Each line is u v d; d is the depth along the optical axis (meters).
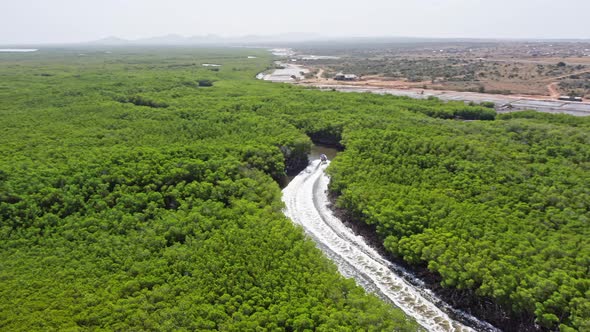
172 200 65.75
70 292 44.00
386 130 89.00
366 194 64.56
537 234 51.88
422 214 58.44
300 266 48.56
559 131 83.00
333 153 99.69
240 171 73.12
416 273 54.00
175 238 55.94
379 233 59.56
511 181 64.31
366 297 44.81
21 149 80.50
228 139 89.69
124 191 64.81
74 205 61.00
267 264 49.09
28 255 51.00
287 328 41.03
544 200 58.25
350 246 61.44
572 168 67.06
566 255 46.81
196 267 48.78
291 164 89.94
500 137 83.19
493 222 54.78
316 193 78.75
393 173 70.69
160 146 83.50
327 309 42.44
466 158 72.75
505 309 44.75
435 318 47.19
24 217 57.62
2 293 43.16
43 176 65.69
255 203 63.91
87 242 54.00
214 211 60.69
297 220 69.00
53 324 39.06
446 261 49.56
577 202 56.59
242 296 44.44
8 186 61.59
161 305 42.84
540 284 42.75
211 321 40.88
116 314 41.06
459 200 62.00
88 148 81.50
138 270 48.41
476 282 46.94
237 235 54.53
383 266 56.47
